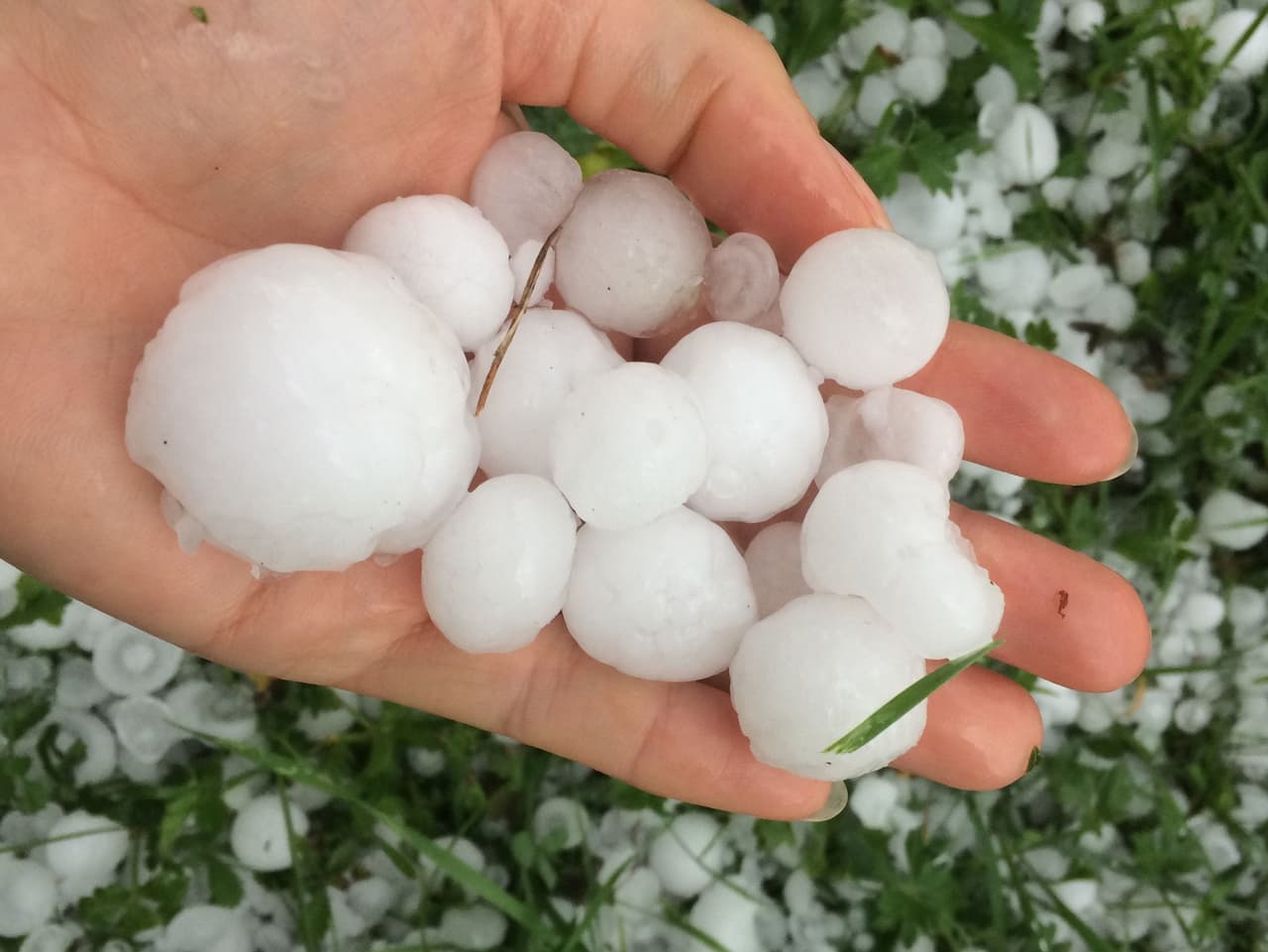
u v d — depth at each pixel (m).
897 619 0.12
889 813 0.19
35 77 0.11
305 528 0.11
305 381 0.10
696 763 0.13
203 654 0.13
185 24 0.11
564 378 0.13
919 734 0.13
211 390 0.10
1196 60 0.20
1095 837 0.19
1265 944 0.19
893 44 0.20
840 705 0.12
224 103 0.12
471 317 0.13
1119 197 0.21
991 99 0.21
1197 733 0.20
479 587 0.12
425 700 0.14
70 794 0.18
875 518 0.12
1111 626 0.14
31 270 0.11
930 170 0.19
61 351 0.11
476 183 0.14
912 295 0.13
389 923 0.18
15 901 0.17
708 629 0.12
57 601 0.17
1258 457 0.21
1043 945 0.18
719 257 0.13
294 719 0.18
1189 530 0.20
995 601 0.12
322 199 0.13
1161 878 0.19
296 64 0.12
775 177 0.14
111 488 0.11
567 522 0.12
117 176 0.12
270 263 0.11
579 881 0.19
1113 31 0.21
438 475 0.12
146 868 0.18
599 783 0.19
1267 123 0.20
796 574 0.13
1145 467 0.21
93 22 0.11
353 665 0.13
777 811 0.14
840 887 0.19
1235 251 0.20
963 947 0.18
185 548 0.11
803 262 0.13
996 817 0.19
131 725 0.18
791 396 0.13
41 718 0.18
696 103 0.14
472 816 0.18
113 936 0.17
